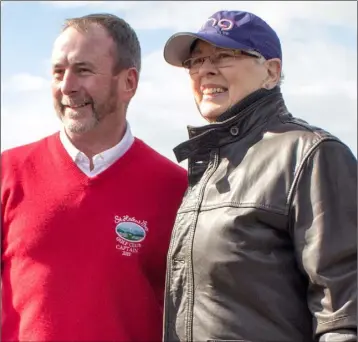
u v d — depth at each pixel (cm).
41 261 269
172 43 255
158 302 280
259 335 218
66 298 263
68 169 280
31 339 262
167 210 283
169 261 241
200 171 246
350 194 218
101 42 283
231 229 222
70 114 282
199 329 227
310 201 217
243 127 240
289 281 223
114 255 268
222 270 221
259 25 247
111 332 262
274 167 225
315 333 216
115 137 289
